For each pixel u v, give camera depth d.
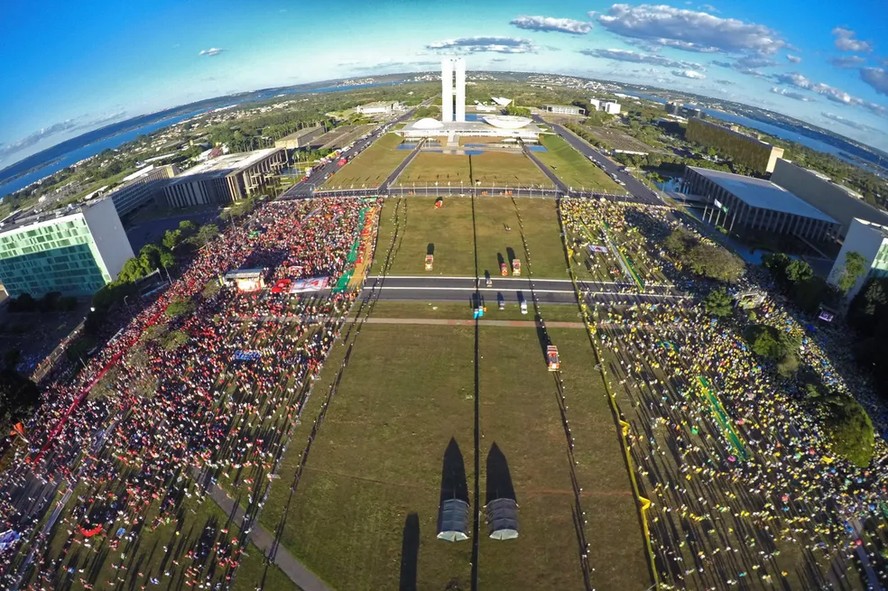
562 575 55.75
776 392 82.38
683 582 54.78
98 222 124.12
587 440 74.00
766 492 65.12
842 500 63.88
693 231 149.25
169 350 95.25
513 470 69.00
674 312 107.25
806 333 101.75
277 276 124.88
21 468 72.44
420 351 95.00
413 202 177.12
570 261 130.75
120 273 125.50
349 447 73.38
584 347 95.75
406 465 70.12
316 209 172.88
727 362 89.56
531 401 81.88
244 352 95.25
